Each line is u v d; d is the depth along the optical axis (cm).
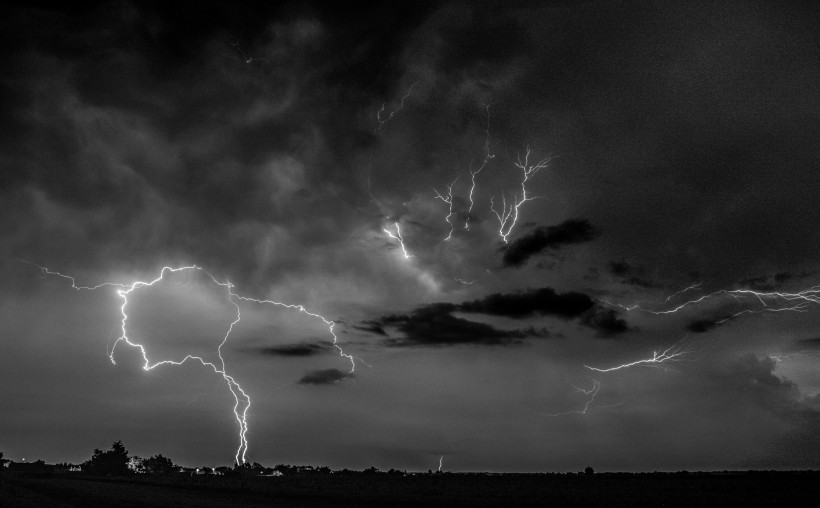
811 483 5734
